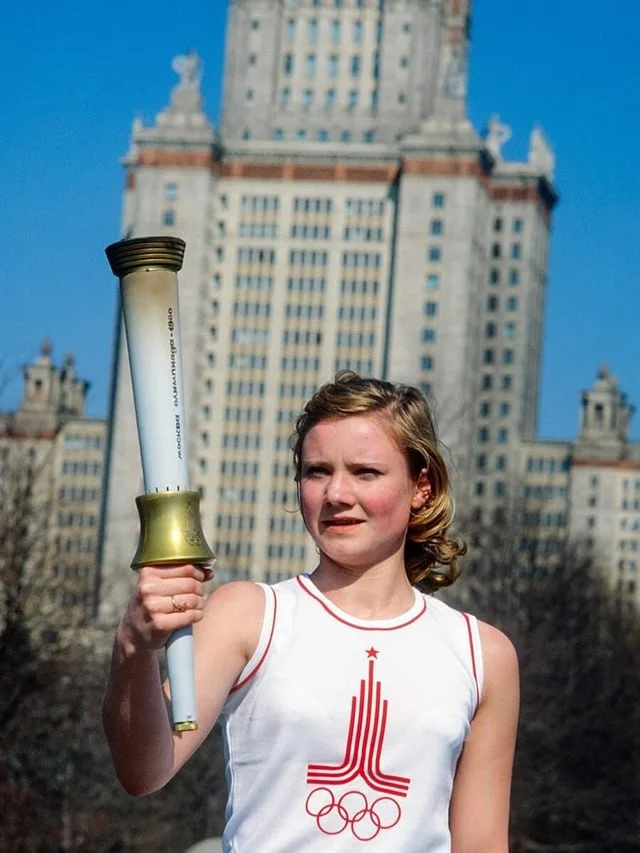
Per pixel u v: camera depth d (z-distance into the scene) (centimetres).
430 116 19125
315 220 18600
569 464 18662
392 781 501
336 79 19350
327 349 18500
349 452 518
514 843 4862
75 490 17638
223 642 502
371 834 497
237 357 18512
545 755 5266
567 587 6694
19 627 3338
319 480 524
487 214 18775
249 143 18662
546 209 19625
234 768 508
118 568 6875
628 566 18462
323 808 497
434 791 506
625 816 5856
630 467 18562
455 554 559
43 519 3719
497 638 534
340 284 18562
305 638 509
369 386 532
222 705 498
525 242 19012
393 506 519
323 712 500
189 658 454
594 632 6931
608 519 18600
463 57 18950
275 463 18238
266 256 18612
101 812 4281
